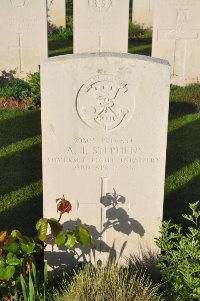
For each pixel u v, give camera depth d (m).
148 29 5.48
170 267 1.78
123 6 3.77
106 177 1.87
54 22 5.39
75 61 1.71
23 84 3.70
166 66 1.72
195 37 3.76
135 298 1.64
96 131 1.81
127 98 1.77
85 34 3.85
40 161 2.79
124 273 1.82
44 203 1.89
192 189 2.54
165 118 1.79
